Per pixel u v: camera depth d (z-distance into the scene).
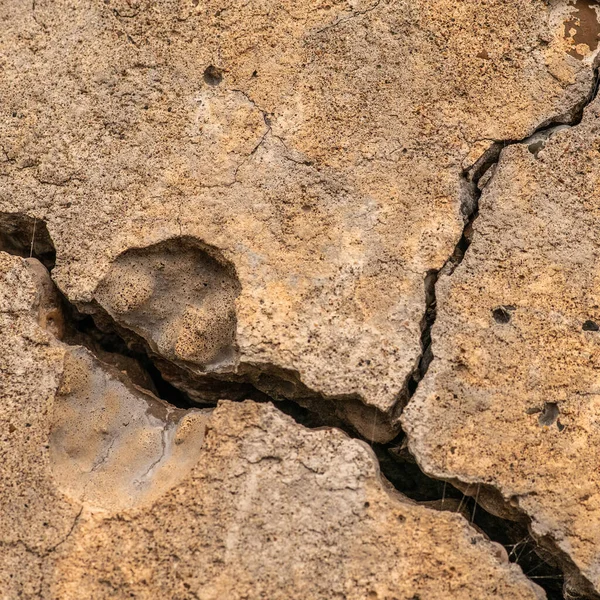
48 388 1.48
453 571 1.45
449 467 1.47
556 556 1.47
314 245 1.49
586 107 1.50
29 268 1.50
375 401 1.47
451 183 1.50
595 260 1.49
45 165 1.51
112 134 1.51
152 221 1.50
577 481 1.46
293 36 1.51
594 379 1.47
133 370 1.53
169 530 1.46
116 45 1.52
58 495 1.47
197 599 1.45
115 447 1.49
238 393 1.52
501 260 1.49
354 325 1.48
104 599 1.45
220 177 1.50
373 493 1.46
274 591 1.45
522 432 1.47
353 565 1.45
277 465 1.47
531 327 1.48
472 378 1.47
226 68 1.51
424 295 1.48
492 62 1.51
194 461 1.47
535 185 1.49
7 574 1.46
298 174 1.50
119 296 1.50
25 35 1.53
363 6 1.51
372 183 1.50
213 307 1.50
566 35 1.51
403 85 1.51
